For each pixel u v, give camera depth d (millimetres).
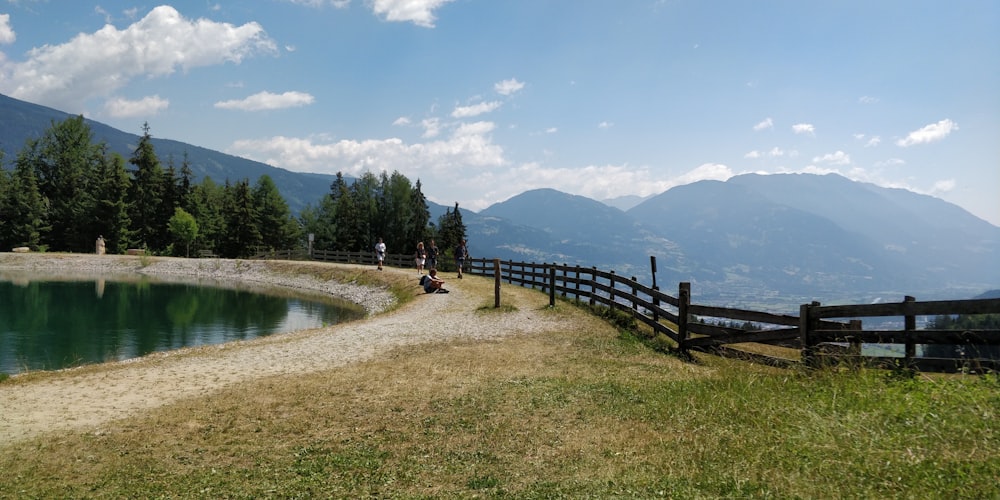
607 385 10219
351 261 61188
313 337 17906
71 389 11008
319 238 104625
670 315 15164
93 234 82688
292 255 69375
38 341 23359
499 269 22500
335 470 6465
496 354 13914
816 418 6645
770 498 4805
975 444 5375
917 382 8016
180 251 86625
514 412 8586
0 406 9711
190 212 90938
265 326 28031
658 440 6926
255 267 61344
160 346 22406
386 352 14703
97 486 6113
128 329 26828
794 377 9445
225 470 6539
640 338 16203
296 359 14047
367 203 97625
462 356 13688
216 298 41281
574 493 5438
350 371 12078
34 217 79812
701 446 6496
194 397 10180
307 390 10328
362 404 9305
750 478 5324
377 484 6027
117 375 12336
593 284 21547
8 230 77812
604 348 14695
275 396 9961
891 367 8969
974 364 8141
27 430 8273
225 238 90625
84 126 92125
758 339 11984
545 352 14172
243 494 5832
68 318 30344
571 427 7754
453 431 7781
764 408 7551
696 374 10977
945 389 7320
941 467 5043
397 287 35906
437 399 9484
